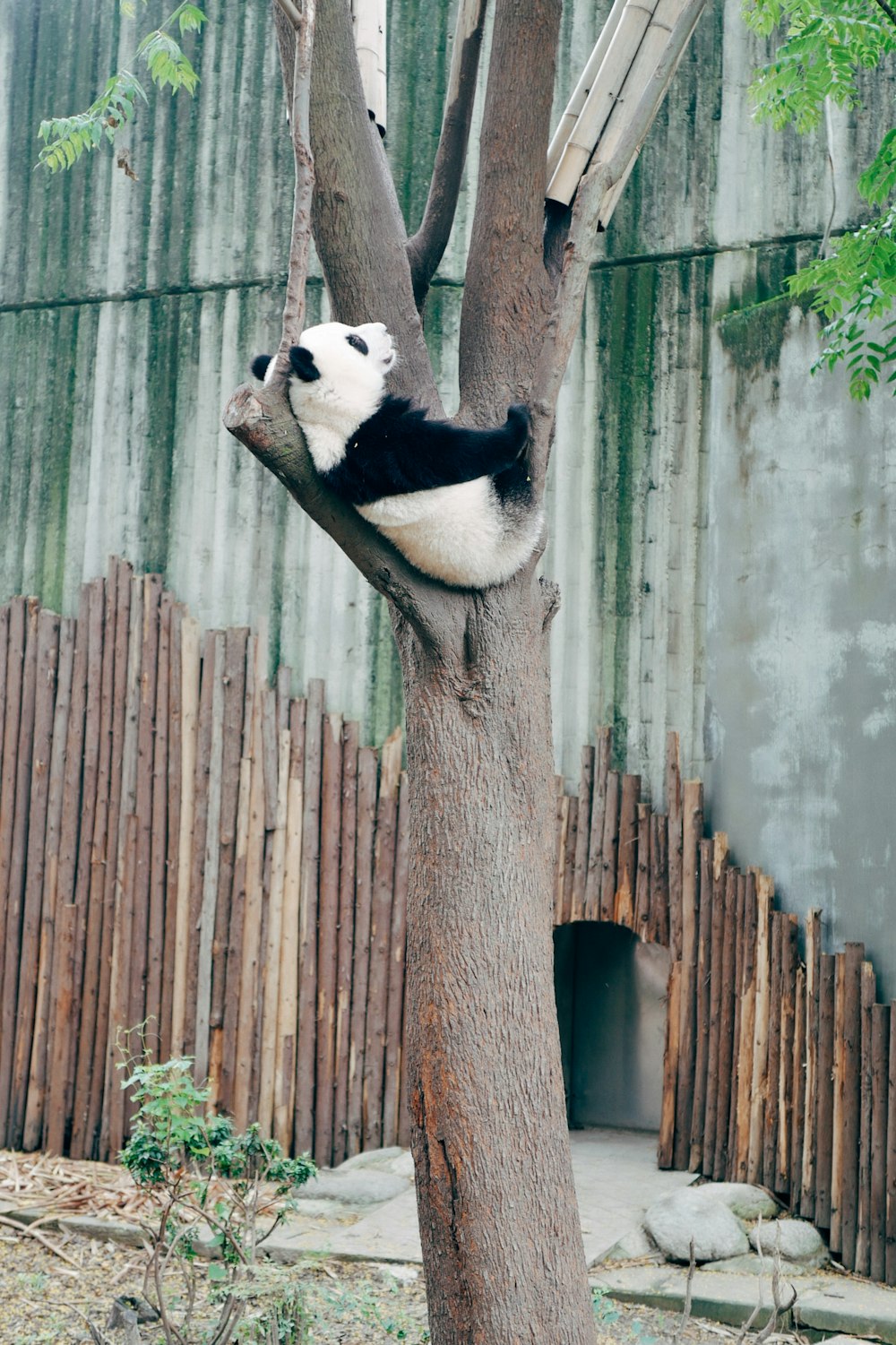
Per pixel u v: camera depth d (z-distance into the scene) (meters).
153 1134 5.08
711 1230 7.27
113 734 9.86
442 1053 3.92
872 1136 7.37
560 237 4.89
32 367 10.77
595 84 4.77
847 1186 7.48
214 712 9.68
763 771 8.53
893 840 7.82
